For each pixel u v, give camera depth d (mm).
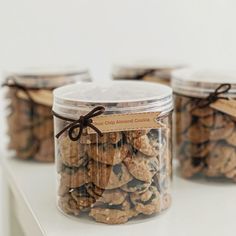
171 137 418
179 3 702
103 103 363
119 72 596
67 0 661
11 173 516
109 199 377
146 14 692
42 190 468
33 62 662
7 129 576
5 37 648
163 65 598
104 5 675
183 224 384
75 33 671
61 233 371
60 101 384
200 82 449
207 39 723
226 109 438
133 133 370
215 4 716
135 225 384
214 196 444
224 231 371
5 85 534
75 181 385
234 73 475
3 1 640
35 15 654
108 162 370
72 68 553
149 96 384
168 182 411
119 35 687
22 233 525
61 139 390
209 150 458
